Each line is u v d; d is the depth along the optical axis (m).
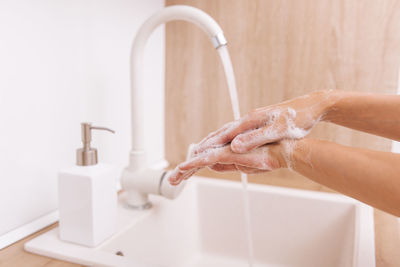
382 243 0.55
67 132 0.64
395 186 0.29
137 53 0.65
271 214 0.78
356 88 0.80
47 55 0.58
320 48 0.81
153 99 0.93
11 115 0.53
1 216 0.53
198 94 0.95
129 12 0.80
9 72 0.52
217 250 0.83
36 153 0.58
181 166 0.40
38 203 0.59
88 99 0.69
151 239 0.67
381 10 0.76
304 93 0.84
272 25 0.84
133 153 0.68
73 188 0.52
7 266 0.48
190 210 0.83
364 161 0.31
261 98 0.88
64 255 0.50
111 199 0.56
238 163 0.38
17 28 0.52
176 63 0.96
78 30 0.65
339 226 0.73
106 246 0.54
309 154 0.34
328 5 0.79
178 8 0.62
